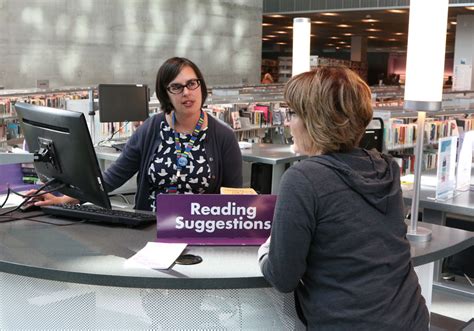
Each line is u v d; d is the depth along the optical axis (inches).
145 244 82.0
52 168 93.1
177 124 112.6
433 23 94.0
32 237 85.1
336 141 63.9
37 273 71.1
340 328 61.8
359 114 63.7
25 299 80.9
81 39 580.4
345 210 61.8
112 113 233.6
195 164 111.5
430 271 91.5
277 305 77.9
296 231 61.2
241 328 77.1
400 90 532.1
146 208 115.5
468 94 542.3
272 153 227.1
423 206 140.0
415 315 63.9
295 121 66.7
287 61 965.2
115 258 75.2
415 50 95.9
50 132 90.0
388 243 63.7
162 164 111.5
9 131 349.4
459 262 142.6
